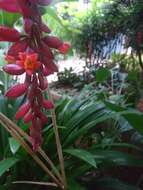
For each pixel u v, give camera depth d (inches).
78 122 10.7
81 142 11.6
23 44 6.0
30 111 6.9
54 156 10.5
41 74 6.4
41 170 10.5
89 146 11.6
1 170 8.9
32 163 10.4
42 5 5.8
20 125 9.8
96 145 11.1
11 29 6.0
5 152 10.2
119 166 11.4
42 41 6.1
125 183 10.7
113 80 19.1
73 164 10.5
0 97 11.4
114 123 12.2
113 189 10.3
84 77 27.0
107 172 11.7
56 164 10.6
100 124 12.2
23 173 10.6
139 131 10.2
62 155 9.7
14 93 6.5
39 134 7.1
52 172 10.2
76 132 10.4
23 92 6.6
